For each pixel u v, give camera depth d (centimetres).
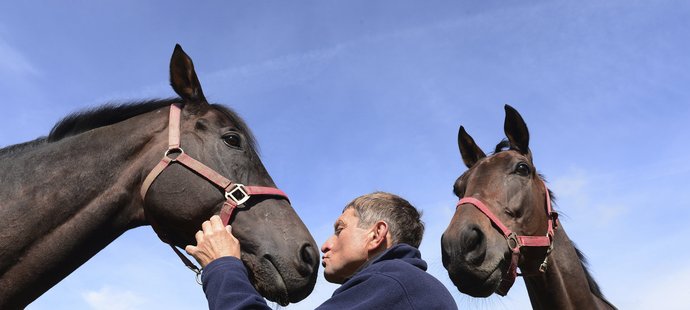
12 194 274
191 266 293
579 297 459
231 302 203
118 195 287
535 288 464
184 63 321
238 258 230
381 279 203
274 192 296
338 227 244
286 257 273
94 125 316
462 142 544
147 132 302
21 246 266
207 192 284
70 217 278
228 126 312
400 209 239
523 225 450
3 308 262
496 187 456
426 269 223
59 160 287
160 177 287
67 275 283
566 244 475
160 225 291
